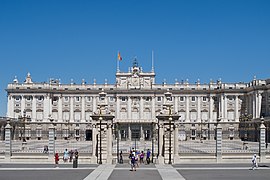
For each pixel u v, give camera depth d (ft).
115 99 588.50
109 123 205.05
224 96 574.97
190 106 587.68
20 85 581.53
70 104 586.45
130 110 585.22
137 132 545.03
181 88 587.27
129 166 190.19
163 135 204.85
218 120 208.44
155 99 587.68
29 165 195.62
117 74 591.78
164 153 204.03
